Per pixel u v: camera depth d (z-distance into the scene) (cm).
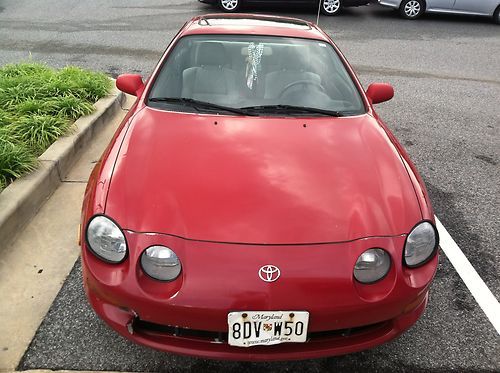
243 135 232
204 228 177
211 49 289
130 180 197
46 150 346
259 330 170
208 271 168
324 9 1045
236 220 181
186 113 249
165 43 752
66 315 224
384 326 190
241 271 168
